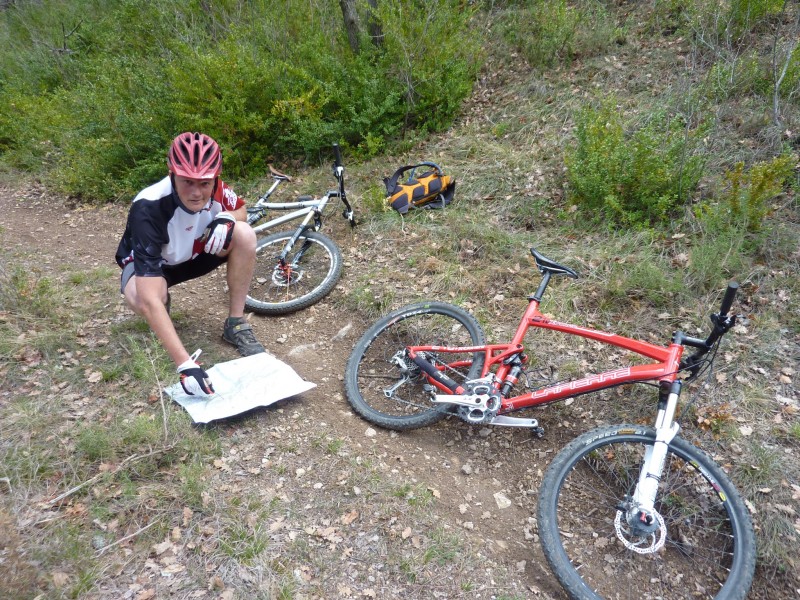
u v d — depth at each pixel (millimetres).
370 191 5168
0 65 9844
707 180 4445
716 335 2465
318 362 3605
